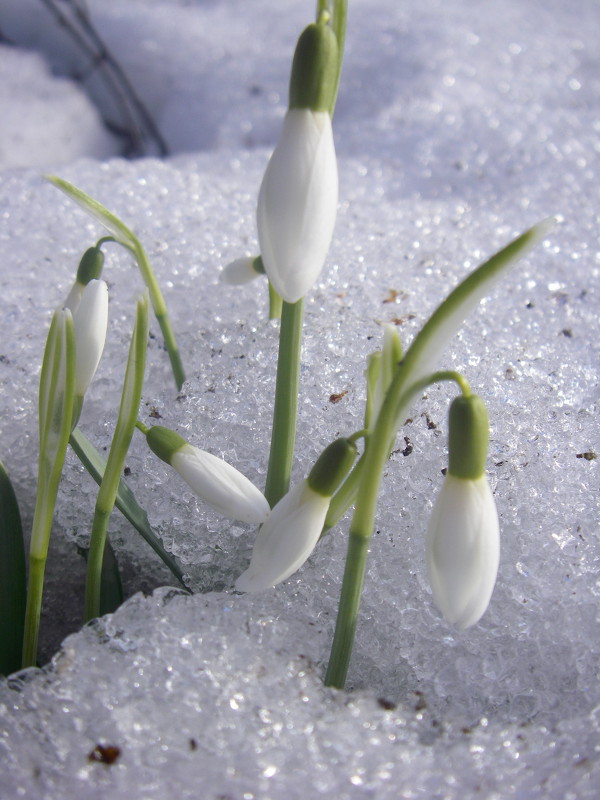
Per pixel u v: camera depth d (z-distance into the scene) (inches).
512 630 7.1
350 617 6.4
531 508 7.4
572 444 7.9
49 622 8.0
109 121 17.5
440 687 7.0
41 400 6.1
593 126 15.5
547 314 9.6
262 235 5.8
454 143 14.9
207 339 8.8
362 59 17.2
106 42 18.2
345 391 8.1
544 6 19.7
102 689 6.3
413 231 11.5
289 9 19.3
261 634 6.7
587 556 7.3
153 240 10.7
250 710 6.3
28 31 18.0
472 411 5.5
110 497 6.5
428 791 6.1
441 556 5.6
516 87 16.6
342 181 14.0
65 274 10.1
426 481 7.6
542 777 6.2
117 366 8.9
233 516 6.2
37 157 16.3
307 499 6.0
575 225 12.3
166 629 6.7
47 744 6.1
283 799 5.9
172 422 8.0
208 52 18.0
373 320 8.9
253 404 8.1
